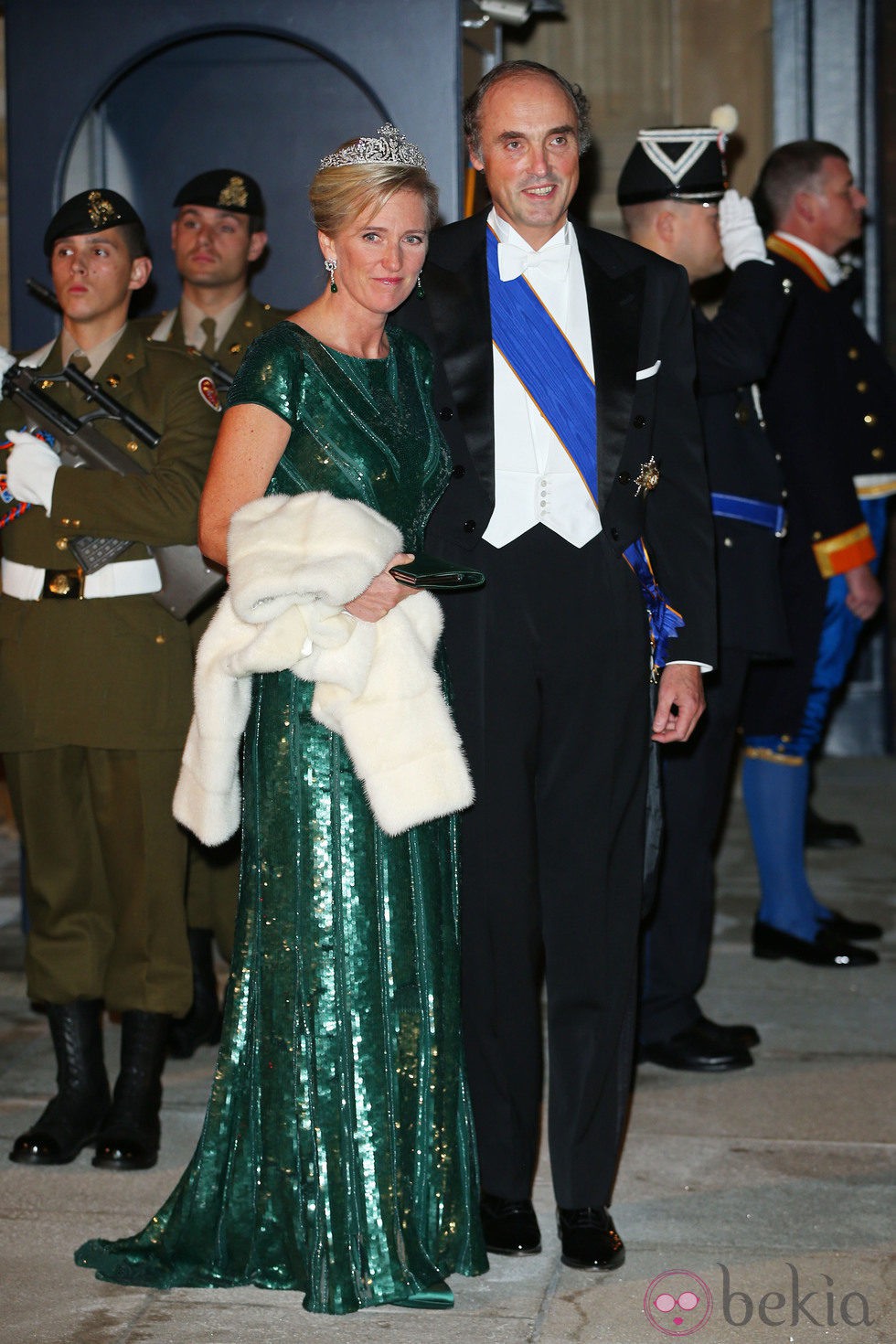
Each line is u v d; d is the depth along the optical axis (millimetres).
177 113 7477
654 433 4598
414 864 4367
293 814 4285
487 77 4414
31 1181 5250
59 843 5523
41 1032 6629
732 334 5859
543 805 4594
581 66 10250
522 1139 4766
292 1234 4398
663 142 5945
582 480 4461
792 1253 4770
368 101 7383
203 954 6406
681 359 4629
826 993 7047
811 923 7496
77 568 5328
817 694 7402
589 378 4484
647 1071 6219
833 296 7477
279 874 4309
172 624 5410
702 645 4641
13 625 5414
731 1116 5766
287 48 7391
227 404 4273
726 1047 6219
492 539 4449
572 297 4496
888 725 11109
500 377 4473
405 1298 4387
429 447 4422
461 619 4492
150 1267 4555
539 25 10227
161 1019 5488
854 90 10172
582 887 4602
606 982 4645
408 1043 4395
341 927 4289
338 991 4297
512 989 4656
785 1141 5555
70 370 5309
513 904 4590
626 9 10188
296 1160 4367
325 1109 4324
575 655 4473
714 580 4664
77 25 7090
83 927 5555
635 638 4527
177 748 5406
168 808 5449
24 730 5375
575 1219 4727
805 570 7219
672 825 6184
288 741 4281
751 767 7465
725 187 6016
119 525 5199
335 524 4098
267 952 4344
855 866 8922
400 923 4348
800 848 7488
